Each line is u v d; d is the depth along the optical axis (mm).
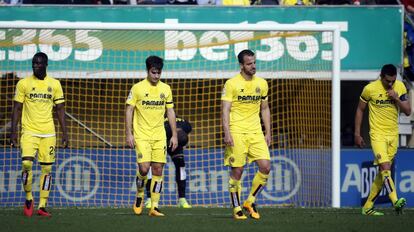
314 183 48812
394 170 49281
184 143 45156
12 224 30672
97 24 44469
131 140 33812
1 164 46781
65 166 47281
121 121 53188
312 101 51094
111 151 47844
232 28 45219
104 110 51688
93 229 28922
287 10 54438
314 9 54688
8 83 51219
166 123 44375
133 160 48031
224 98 32344
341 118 68188
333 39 45969
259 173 32812
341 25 54875
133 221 31969
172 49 50688
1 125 51312
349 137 62969
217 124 53594
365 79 55094
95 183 47562
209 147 49719
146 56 51438
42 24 44000
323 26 45875
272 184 48625
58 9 53125
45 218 33438
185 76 51656
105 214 36375
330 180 48688
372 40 55062
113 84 51250
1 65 50156
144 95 33844
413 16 63188
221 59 51875
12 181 46844
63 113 35969
